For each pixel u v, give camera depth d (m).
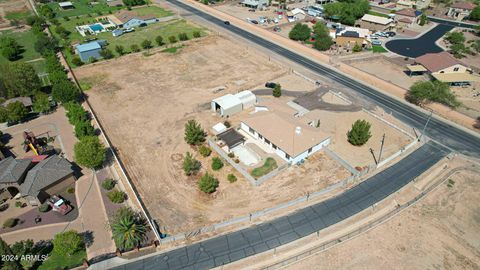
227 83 96.62
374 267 46.91
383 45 122.62
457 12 151.00
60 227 53.34
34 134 76.25
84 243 50.81
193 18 151.88
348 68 104.88
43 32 132.62
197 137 70.44
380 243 50.12
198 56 114.06
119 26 140.75
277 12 158.25
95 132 76.06
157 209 56.38
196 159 67.69
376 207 56.06
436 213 55.03
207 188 57.75
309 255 48.59
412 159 67.06
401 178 62.09
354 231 51.94
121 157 68.56
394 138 73.69
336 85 95.31
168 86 95.50
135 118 81.25
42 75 103.12
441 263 47.38
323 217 54.44
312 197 58.16
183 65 107.88
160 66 107.50
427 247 49.53
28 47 124.81
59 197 57.41
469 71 98.38
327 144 70.56
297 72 101.88
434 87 82.69
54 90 83.69
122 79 99.94
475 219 54.12
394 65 107.81
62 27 133.62
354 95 90.44
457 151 69.69
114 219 51.72
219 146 70.50
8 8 171.00
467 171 64.12
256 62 109.62
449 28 139.38
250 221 54.22
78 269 47.03
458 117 80.25
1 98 87.81
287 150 65.06
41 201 57.19
